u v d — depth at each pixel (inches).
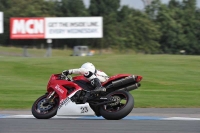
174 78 3002.0
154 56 4291.3
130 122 1206.9
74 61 4008.4
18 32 6437.0
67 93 1269.7
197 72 3277.6
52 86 1284.4
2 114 1425.9
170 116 1370.6
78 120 1255.5
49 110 1279.5
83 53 6939.0
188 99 1932.8
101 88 1229.7
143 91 2317.9
